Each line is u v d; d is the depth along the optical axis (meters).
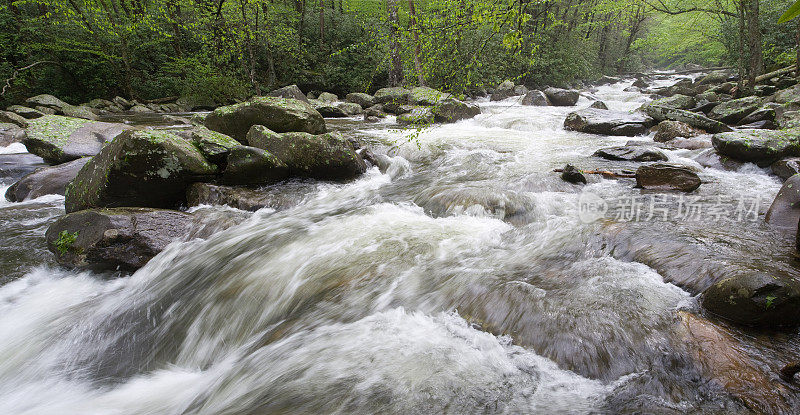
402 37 5.23
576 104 18.02
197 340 3.42
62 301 4.07
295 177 6.73
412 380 2.38
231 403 2.51
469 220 4.88
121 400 2.85
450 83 4.95
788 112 9.54
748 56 16.23
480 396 2.23
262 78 20.17
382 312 3.12
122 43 16.52
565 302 2.81
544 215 4.75
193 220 5.20
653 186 5.27
